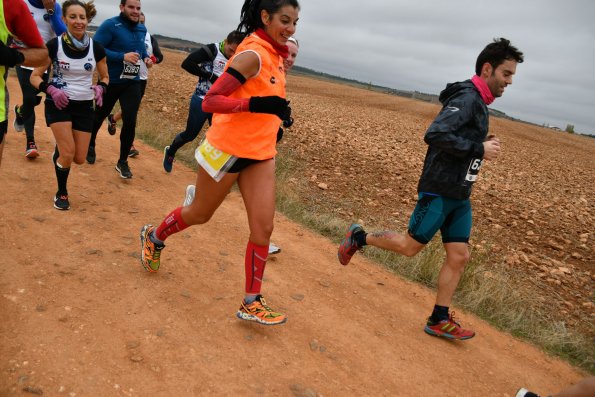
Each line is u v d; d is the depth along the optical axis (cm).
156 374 272
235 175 312
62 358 266
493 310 484
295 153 1083
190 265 411
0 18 283
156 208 525
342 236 599
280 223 601
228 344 314
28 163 562
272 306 379
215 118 310
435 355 371
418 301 464
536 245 758
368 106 3778
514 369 384
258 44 290
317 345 340
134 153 704
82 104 459
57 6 539
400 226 702
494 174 1477
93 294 333
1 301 302
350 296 436
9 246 370
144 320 317
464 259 387
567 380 390
